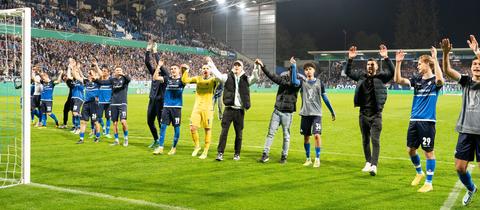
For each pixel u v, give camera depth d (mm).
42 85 13617
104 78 10867
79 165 7488
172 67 8797
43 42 37281
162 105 9406
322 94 7805
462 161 4996
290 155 8922
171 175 6730
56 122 13609
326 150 9641
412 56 53312
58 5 44875
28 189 5750
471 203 5320
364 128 7258
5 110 18656
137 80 42375
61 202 5145
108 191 5695
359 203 5262
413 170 7418
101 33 44562
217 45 59938
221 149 8094
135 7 55188
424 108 5977
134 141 10711
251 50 61531
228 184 6168
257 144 10492
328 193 5730
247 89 8078
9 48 16953
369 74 7133
